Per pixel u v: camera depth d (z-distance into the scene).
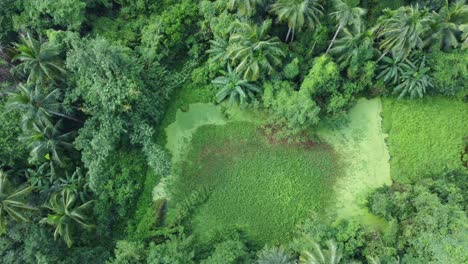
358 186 26.38
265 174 26.67
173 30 26.69
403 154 26.56
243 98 26.39
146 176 26.56
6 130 23.05
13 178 24.19
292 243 23.52
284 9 23.34
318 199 26.19
